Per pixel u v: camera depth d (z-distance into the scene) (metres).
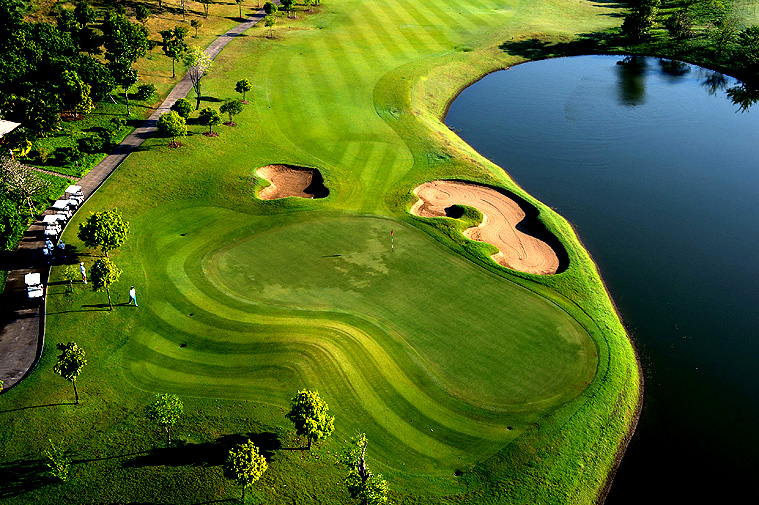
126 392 59.09
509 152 115.06
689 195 102.25
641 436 60.91
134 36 125.00
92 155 98.31
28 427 54.78
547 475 54.59
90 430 54.97
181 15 159.88
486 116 128.88
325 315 70.50
